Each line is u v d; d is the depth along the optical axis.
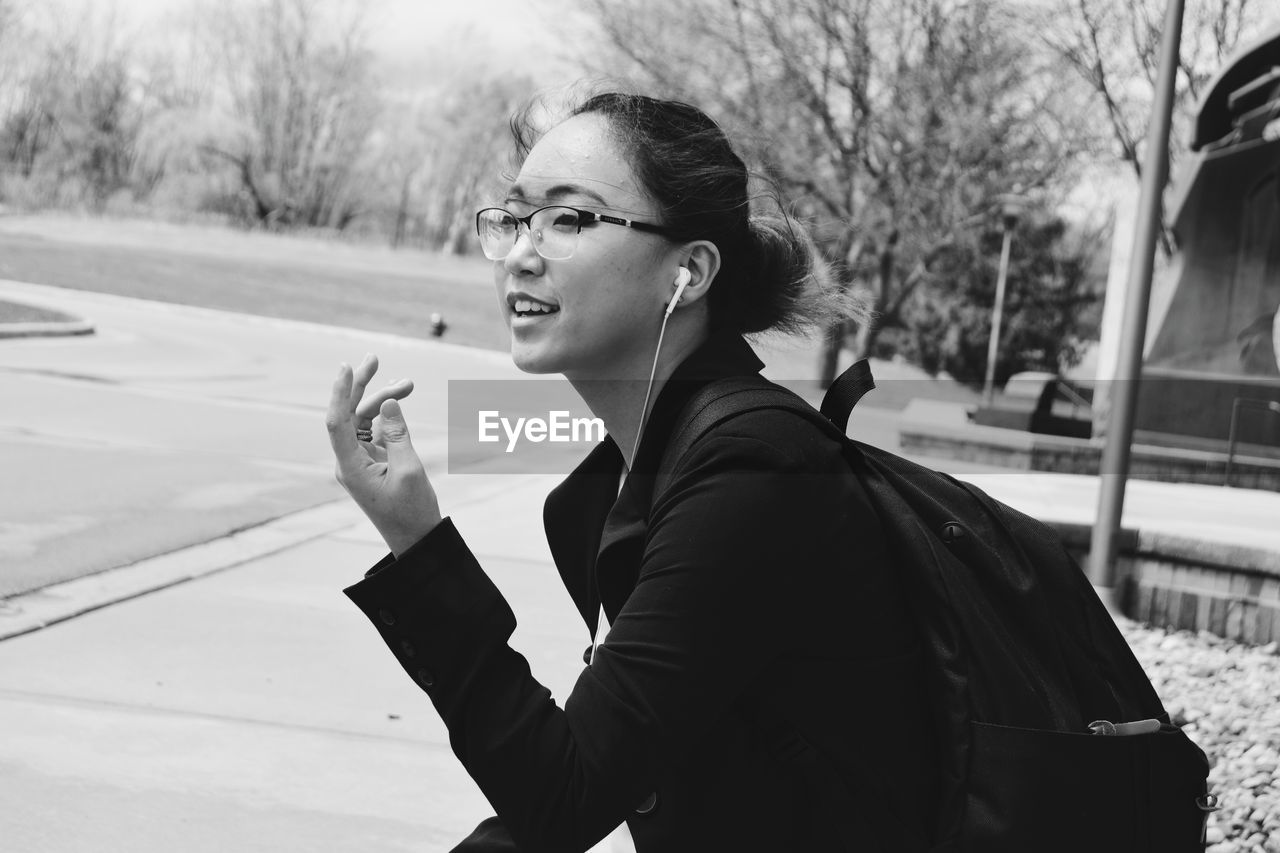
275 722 3.31
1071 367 22.00
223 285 25.42
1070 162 20.58
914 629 1.08
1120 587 5.27
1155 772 1.09
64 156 29.38
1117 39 19.14
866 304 1.33
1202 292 13.29
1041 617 1.14
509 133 1.33
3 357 13.22
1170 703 3.99
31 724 3.14
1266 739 3.52
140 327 19.12
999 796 1.02
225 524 5.98
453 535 1.04
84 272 24.97
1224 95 13.17
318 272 27.45
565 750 0.98
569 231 1.11
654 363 1.15
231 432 9.20
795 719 1.07
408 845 2.68
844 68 20.38
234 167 29.39
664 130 1.13
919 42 20.48
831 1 20.06
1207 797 1.19
